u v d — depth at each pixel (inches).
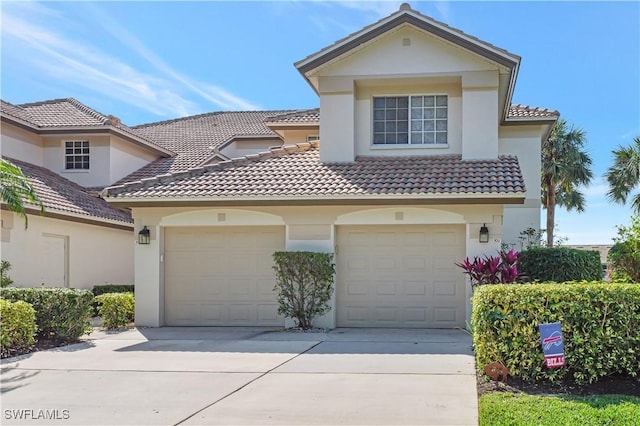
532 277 577.6
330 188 586.2
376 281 600.4
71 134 951.6
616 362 327.0
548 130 874.8
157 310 624.4
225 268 627.5
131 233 967.6
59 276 784.9
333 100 672.4
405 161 658.8
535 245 771.4
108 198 609.0
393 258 599.5
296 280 579.8
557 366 325.1
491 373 337.4
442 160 654.5
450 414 284.4
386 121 689.0
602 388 321.7
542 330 327.3
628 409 272.7
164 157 1112.2
